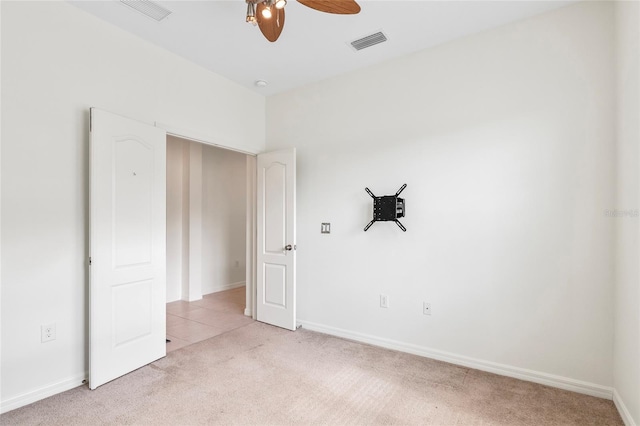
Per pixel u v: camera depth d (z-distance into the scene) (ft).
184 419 6.62
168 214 16.26
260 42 9.42
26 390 7.11
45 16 7.41
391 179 10.30
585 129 7.62
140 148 8.91
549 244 8.00
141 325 8.93
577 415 6.80
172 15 8.18
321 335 11.41
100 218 7.95
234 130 12.03
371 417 6.73
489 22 8.49
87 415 6.72
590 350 7.56
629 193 6.49
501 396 7.50
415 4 7.72
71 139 7.84
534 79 8.21
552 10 8.00
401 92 10.18
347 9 6.01
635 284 6.16
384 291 10.39
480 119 8.91
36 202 7.29
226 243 19.04
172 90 10.02
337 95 11.48
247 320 13.17
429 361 9.36
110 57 8.55
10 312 6.92
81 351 8.02
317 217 11.87
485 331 8.79
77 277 7.95
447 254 9.33
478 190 8.90
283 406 7.10
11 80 6.93
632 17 6.34
